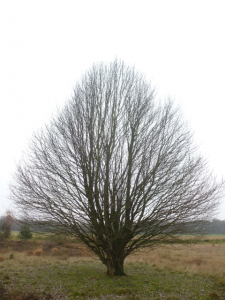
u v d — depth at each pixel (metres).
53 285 9.55
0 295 8.05
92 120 11.06
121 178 10.23
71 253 20.19
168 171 9.76
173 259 18.28
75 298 8.03
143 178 9.81
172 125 10.99
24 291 8.65
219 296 8.50
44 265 14.36
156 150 10.38
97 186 10.19
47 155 10.35
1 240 25.98
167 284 10.00
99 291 8.64
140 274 11.84
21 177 10.12
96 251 10.70
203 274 12.21
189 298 8.39
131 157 10.62
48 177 9.91
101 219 9.73
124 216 9.88
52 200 9.48
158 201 9.62
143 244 9.95
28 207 9.73
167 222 9.45
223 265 15.08
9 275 11.40
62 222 9.51
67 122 11.21
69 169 10.12
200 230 9.53
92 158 10.43
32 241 26.08
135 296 8.15
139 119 11.16
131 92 11.80
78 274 11.48
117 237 9.55
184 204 9.17
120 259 10.79
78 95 11.92
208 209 9.30
